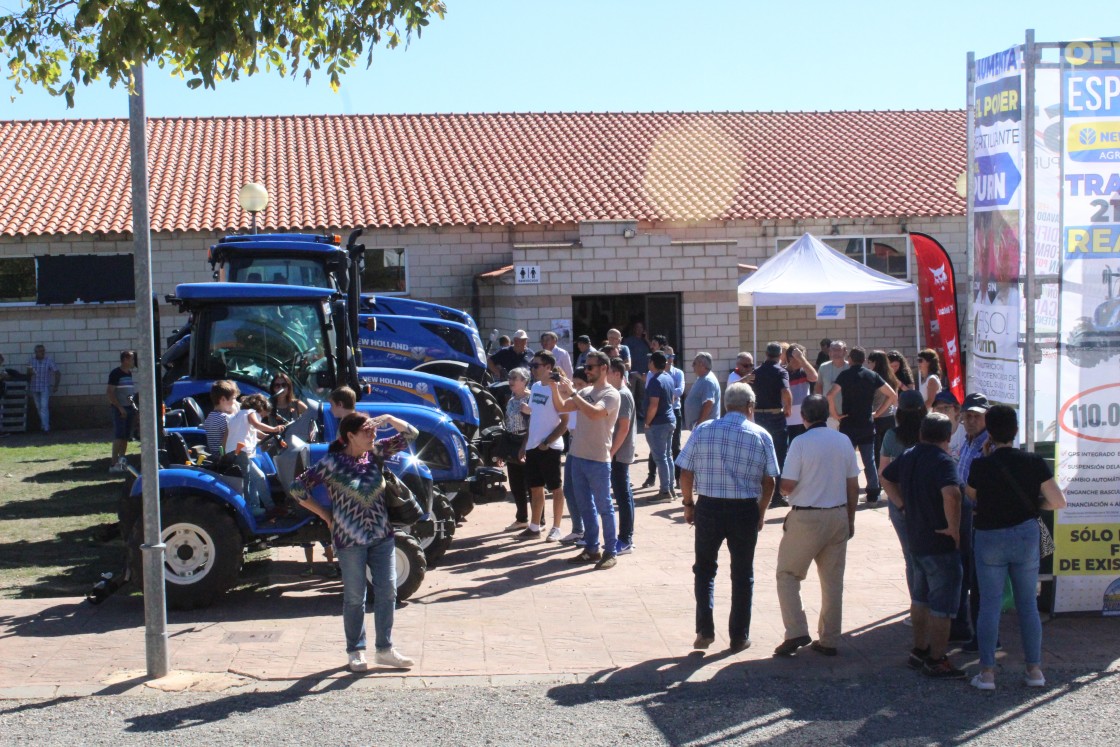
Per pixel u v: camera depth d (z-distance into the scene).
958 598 7.16
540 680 7.21
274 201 25.70
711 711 6.66
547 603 9.06
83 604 9.15
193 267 24.41
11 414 23.36
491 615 8.71
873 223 26.91
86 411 24.27
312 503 7.41
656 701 6.84
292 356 11.96
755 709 6.68
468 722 6.50
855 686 7.07
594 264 23.42
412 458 10.06
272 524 9.35
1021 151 8.22
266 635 8.21
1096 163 8.16
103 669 7.43
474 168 28.36
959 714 6.56
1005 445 6.95
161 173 26.84
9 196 25.00
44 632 8.33
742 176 28.70
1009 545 6.88
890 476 7.43
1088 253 8.19
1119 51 8.14
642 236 23.50
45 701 6.85
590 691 7.02
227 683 7.15
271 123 30.47
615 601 9.11
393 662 7.40
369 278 25.47
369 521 7.29
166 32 8.07
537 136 30.55
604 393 10.34
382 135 30.20
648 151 29.94
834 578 7.61
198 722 6.50
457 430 11.45
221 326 11.92
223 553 8.88
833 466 7.48
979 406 7.86
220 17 8.12
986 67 8.75
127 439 17.11
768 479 7.70
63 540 12.08
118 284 24.23
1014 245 8.30
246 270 14.77
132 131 7.10
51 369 23.52
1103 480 8.23
